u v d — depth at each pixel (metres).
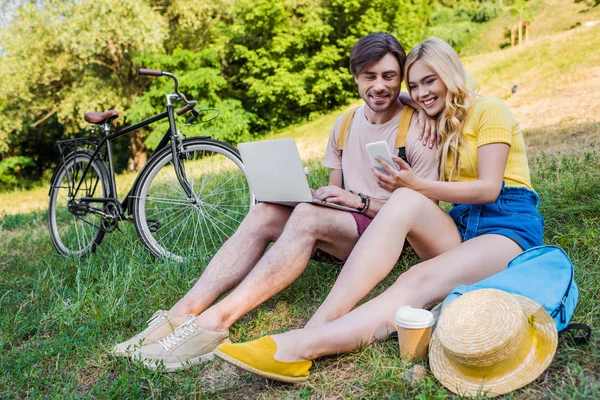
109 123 3.70
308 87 15.73
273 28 15.84
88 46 14.04
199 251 3.24
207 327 2.13
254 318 2.50
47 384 2.14
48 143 21.06
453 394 1.68
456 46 24.80
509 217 2.12
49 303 2.95
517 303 1.67
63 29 13.81
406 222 2.01
